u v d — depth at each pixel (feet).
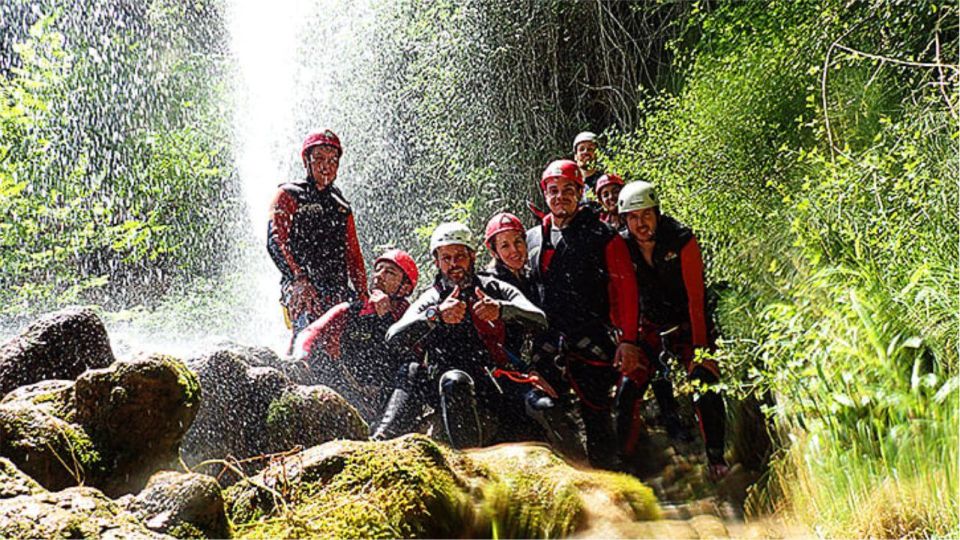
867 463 13.66
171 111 54.29
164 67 54.90
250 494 12.14
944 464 12.67
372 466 12.30
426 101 46.16
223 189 52.42
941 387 13.78
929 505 12.64
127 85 52.21
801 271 19.86
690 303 18.70
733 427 18.58
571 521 13.17
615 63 43.50
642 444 19.52
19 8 49.80
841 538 13.17
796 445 15.31
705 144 28.07
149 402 12.14
